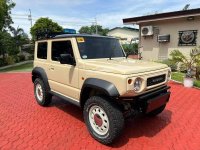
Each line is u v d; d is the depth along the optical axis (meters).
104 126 3.98
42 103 6.22
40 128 4.81
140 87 3.81
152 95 4.11
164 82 4.45
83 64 4.38
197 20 11.41
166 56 12.94
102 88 3.79
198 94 7.59
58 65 5.22
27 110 6.05
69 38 4.79
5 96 7.84
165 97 4.41
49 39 5.57
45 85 5.87
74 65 4.63
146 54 13.86
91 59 4.69
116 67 3.87
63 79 5.09
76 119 5.30
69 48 4.81
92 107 4.16
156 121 5.14
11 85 10.20
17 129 4.78
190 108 6.08
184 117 5.39
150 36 13.48
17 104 6.70
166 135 4.42
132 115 4.26
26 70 18.22
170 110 5.91
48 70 5.73
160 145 4.01
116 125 3.77
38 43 6.19
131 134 4.46
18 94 8.13
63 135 4.44
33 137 4.38
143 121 5.13
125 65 4.10
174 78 10.16
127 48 17.02
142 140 4.20
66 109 6.07
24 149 3.92
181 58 9.84
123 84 3.57
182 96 7.33
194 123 5.02
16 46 31.08
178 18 12.02
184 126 4.85
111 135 3.82
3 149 3.94
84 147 3.95
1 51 24.88
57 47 5.28
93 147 3.95
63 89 5.15
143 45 13.93
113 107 3.77
